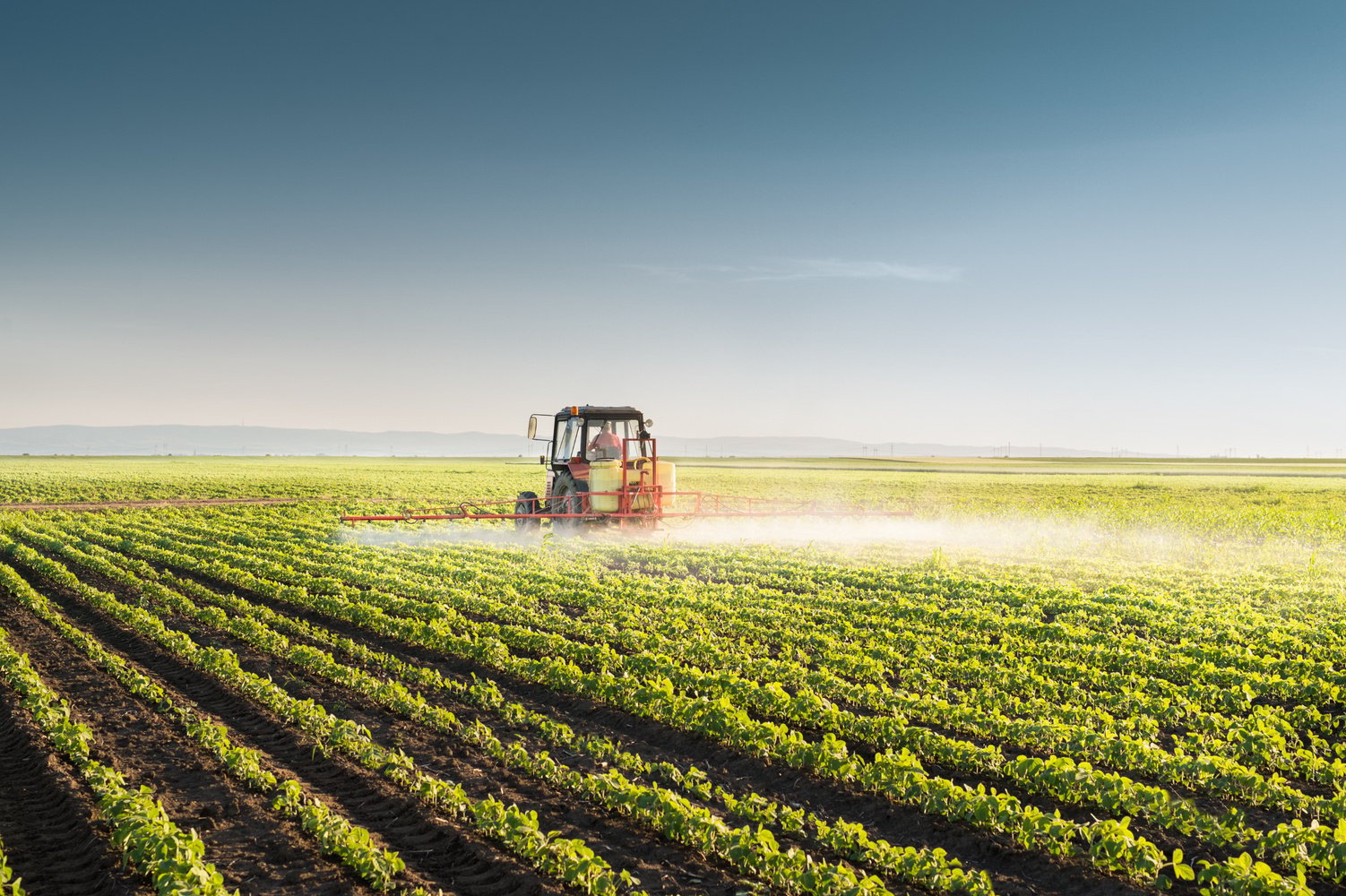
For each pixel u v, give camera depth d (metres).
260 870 6.45
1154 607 16.47
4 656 11.49
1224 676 11.46
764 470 114.31
